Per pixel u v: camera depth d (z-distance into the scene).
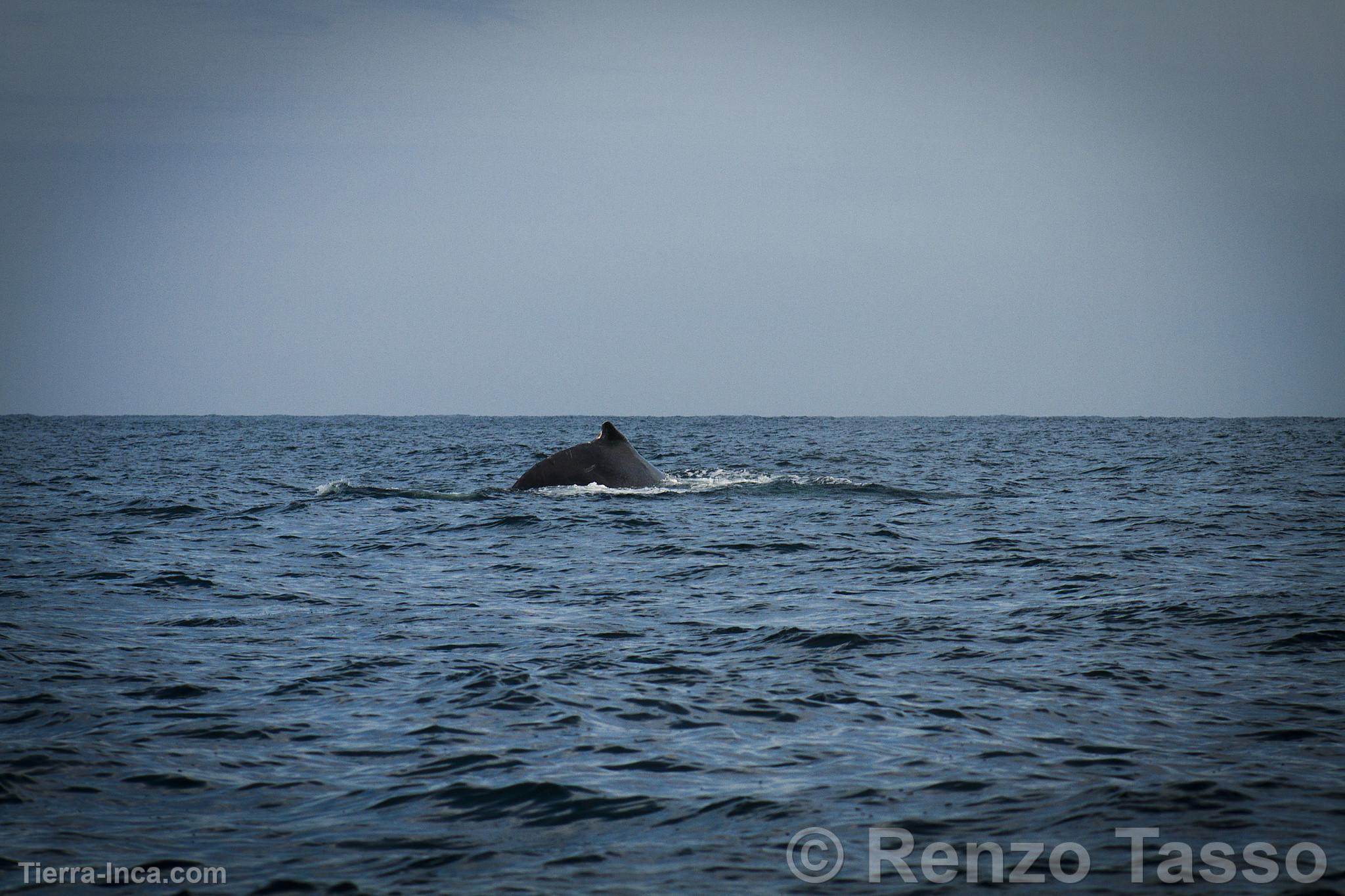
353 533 97.06
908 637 56.88
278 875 29.86
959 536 95.00
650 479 123.69
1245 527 100.31
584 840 32.09
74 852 31.31
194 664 51.72
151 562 81.62
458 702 45.34
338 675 49.56
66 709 44.25
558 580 74.81
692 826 32.91
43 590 70.06
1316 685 47.16
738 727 42.09
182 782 36.56
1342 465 192.38
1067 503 122.00
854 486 127.81
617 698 45.84
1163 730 41.12
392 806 34.66
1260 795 34.31
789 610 64.12
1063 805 33.81
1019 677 48.75
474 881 29.45
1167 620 59.72
